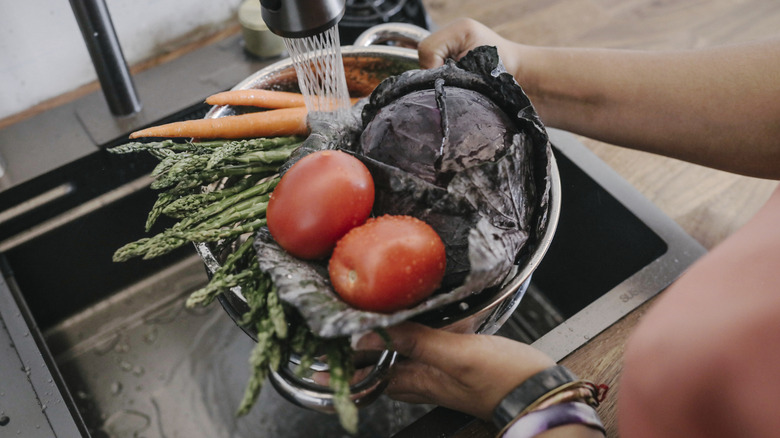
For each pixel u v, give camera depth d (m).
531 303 0.86
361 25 0.87
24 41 0.79
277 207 0.47
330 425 0.77
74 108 0.81
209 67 0.87
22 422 0.56
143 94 0.83
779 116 0.55
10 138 0.78
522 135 0.52
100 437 0.76
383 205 0.51
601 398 0.53
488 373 0.48
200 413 0.78
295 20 0.48
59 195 0.77
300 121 0.66
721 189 0.79
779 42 0.56
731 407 0.35
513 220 0.51
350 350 0.44
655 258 0.71
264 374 0.41
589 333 0.62
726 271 0.39
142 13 0.87
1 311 0.62
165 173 0.56
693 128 0.60
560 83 0.66
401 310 0.44
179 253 0.89
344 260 0.43
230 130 0.65
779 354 0.34
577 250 0.81
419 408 0.79
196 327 0.85
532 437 0.45
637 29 0.98
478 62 0.55
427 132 0.52
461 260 0.50
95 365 0.82
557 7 1.02
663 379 0.38
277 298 0.45
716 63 0.58
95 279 0.85
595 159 0.76
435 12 1.01
